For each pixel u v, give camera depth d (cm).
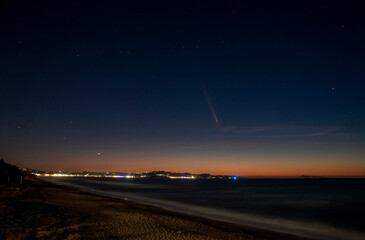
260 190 8681
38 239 1137
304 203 4269
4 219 1484
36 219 1552
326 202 4475
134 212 2353
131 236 1377
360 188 9994
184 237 1452
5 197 2623
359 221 2597
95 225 1583
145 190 7525
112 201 3412
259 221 2488
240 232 1811
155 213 2444
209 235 1578
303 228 2206
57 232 1293
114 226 1597
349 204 4172
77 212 2062
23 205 2106
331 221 2584
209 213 2888
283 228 2159
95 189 6931
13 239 1096
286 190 8719
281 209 3462
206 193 6644
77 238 1202
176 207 3303
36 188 4712
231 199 4912
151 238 1368
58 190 4853
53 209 2061
